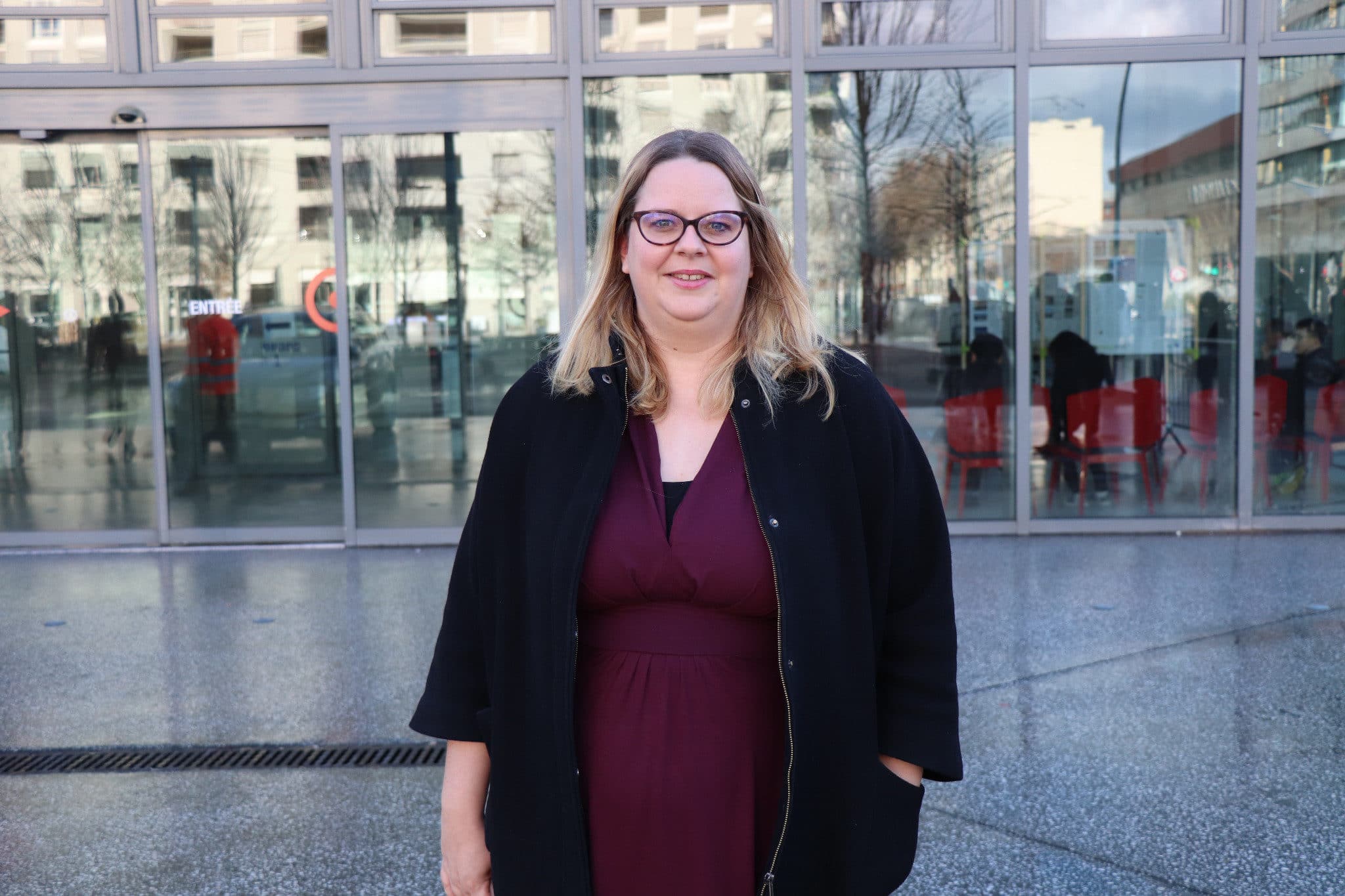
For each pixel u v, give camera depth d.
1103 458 8.26
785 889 1.72
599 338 1.89
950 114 8.08
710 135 1.89
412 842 3.58
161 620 6.21
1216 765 4.05
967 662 5.23
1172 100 8.05
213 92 8.05
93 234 8.32
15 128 8.05
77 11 7.98
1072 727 4.43
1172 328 8.20
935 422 8.25
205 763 4.21
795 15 7.88
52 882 3.34
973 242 8.16
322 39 8.02
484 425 8.23
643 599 1.78
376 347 8.22
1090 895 3.20
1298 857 3.38
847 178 8.12
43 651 5.65
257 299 8.30
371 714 4.68
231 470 8.39
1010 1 8.01
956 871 3.34
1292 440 8.23
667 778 1.74
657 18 7.95
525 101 8.02
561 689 1.75
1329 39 7.94
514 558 1.87
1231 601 6.19
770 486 1.76
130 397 8.41
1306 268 8.12
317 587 6.97
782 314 1.87
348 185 8.11
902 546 1.86
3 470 8.43
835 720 1.74
